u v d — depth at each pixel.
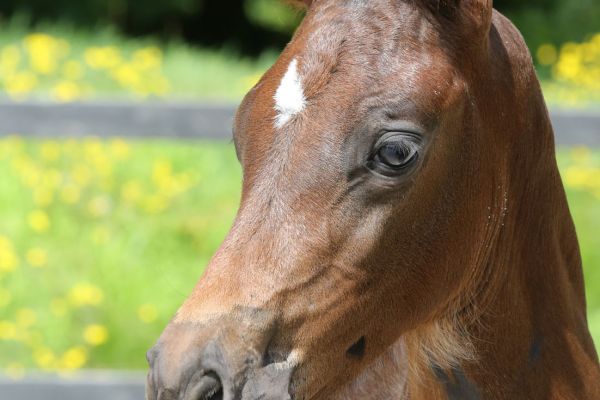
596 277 10.40
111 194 11.22
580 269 4.52
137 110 8.16
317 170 3.42
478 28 3.72
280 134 3.45
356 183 3.45
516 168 4.05
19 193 10.77
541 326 4.21
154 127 8.19
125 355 8.84
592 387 4.30
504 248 4.07
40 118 8.09
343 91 3.45
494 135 3.86
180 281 9.79
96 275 9.70
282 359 3.44
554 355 4.21
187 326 3.31
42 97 8.46
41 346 8.77
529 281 4.20
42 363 8.55
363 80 3.46
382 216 3.51
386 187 3.47
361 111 3.43
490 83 3.84
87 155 11.66
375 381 4.54
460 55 3.70
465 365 4.16
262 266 3.40
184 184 11.55
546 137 4.15
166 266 10.02
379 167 3.45
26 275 9.59
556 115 8.21
